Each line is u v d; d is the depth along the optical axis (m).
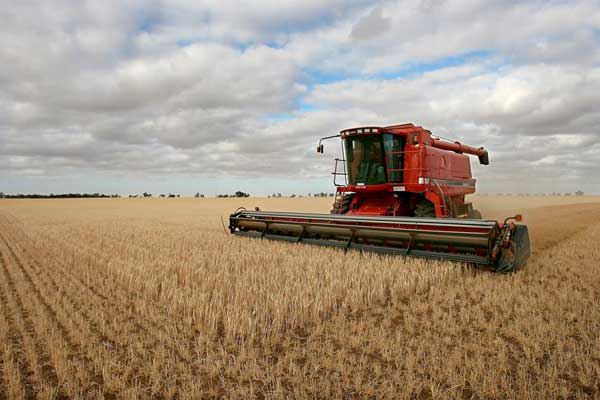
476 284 6.36
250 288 5.70
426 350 3.97
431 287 5.94
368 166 11.38
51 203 57.53
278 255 8.53
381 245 8.62
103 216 26.94
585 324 4.66
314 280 6.15
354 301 5.36
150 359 3.80
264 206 43.62
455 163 13.23
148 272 7.19
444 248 7.67
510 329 4.33
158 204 53.56
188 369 3.57
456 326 4.56
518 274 6.87
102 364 3.63
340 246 9.12
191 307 5.12
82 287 6.45
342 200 11.81
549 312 5.06
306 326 4.69
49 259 9.19
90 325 4.70
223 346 4.10
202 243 10.90
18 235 14.80
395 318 4.98
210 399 3.12
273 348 4.06
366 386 3.23
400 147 11.48
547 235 13.68
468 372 3.52
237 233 12.37
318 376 3.47
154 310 5.19
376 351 3.99
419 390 3.18
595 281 6.76
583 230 15.55
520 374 3.40
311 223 9.98
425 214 10.52
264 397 3.14
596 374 3.45
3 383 3.36
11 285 6.78
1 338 4.25
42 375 3.53
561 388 3.15
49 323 4.74
